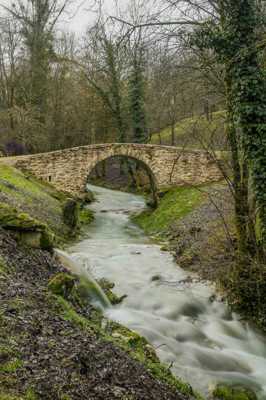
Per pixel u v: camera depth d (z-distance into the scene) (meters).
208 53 8.77
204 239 13.14
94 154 24.55
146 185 37.19
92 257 13.59
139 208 28.66
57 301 6.06
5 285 5.88
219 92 9.24
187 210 19.09
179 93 9.28
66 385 3.88
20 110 32.97
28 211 15.08
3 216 8.50
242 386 6.38
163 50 8.55
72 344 4.75
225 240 11.02
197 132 10.27
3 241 7.77
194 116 10.84
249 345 8.20
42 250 8.74
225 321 9.16
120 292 10.23
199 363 7.01
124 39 7.90
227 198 14.79
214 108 10.10
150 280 11.44
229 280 9.65
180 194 22.55
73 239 17.00
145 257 14.13
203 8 8.50
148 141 32.53
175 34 8.38
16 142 33.03
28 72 37.50
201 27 8.38
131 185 39.75
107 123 40.22
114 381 4.33
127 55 8.64
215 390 6.02
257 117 8.66
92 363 4.49
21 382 3.67
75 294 7.18
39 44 35.00
